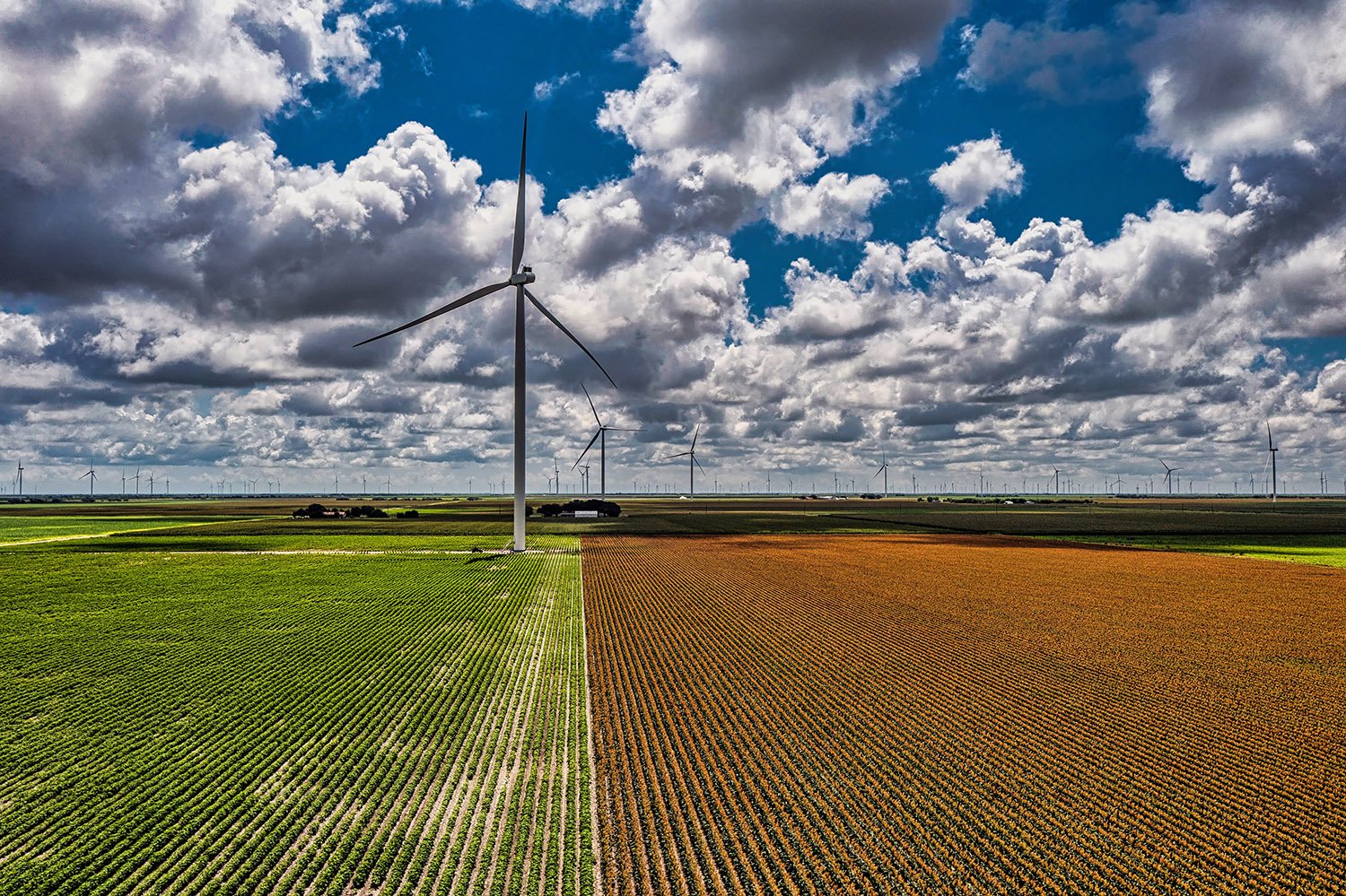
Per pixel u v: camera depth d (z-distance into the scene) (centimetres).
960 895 1363
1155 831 1595
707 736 2111
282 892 1373
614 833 1573
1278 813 1675
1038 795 1756
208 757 2002
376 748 2047
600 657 2983
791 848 1516
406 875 1415
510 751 2011
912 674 2727
